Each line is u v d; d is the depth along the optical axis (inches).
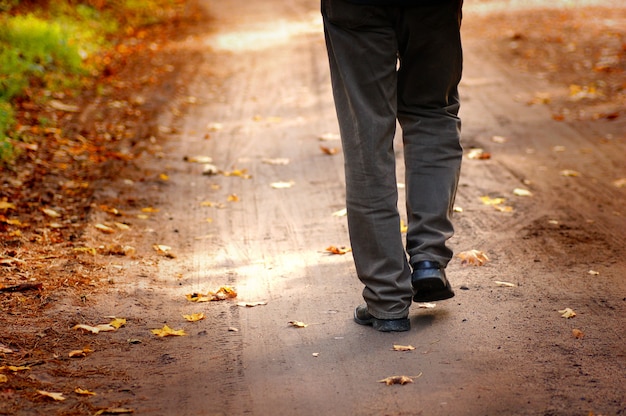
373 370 196.2
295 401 182.2
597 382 186.7
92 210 348.5
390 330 217.6
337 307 240.2
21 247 295.1
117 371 199.5
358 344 211.9
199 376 196.7
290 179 410.0
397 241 210.2
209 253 300.8
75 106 581.3
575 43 818.8
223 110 592.7
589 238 306.8
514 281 259.8
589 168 418.9
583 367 195.0
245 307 243.6
